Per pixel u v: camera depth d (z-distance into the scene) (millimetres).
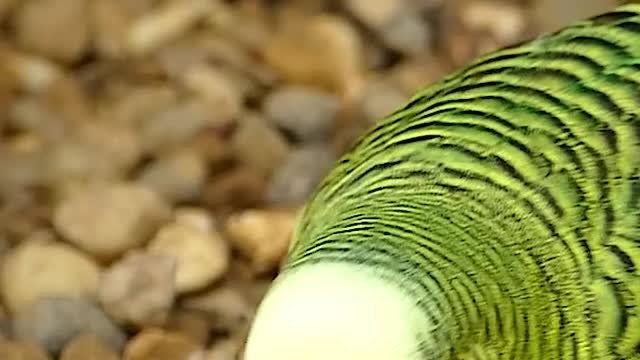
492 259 196
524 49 222
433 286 191
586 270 200
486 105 214
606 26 221
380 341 185
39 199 330
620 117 210
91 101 355
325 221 207
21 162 335
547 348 198
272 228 312
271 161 336
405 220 197
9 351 292
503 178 204
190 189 328
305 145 340
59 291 306
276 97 346
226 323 302
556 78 215
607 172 206
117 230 314
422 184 205
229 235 315
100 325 298
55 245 313
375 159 214
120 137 339
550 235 200
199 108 343
